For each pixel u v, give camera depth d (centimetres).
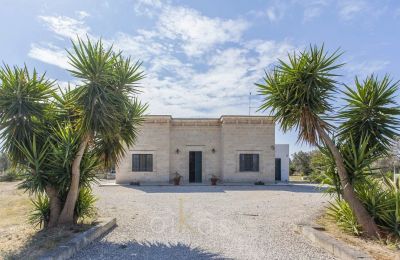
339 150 816
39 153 790
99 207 1266
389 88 776
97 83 754
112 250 659
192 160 2811
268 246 688
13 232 825
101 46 769
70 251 614
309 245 696
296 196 1745
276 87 796
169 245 698
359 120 805
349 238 709
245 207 1282
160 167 2691
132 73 842
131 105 916
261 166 2727
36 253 603
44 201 886
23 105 761
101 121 742
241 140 2733
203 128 2809
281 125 818
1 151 762
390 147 798
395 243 671
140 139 2695
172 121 2784
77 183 827
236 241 731
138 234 803
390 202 768
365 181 778
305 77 767
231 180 2703
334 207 888
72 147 800
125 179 2659
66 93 850
